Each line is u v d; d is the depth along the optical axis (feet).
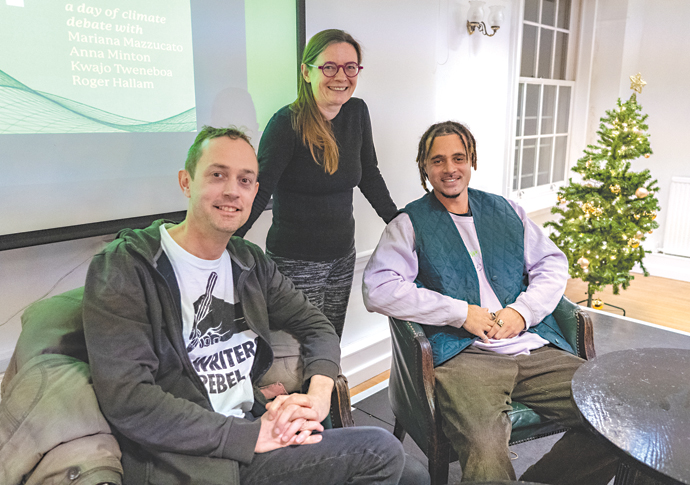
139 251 3.66
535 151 14.47
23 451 3.07
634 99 11.61
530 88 13.66
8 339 5.30
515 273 6.07
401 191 9.40
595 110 15.72
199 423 3.50
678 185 14.87
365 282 5.92
